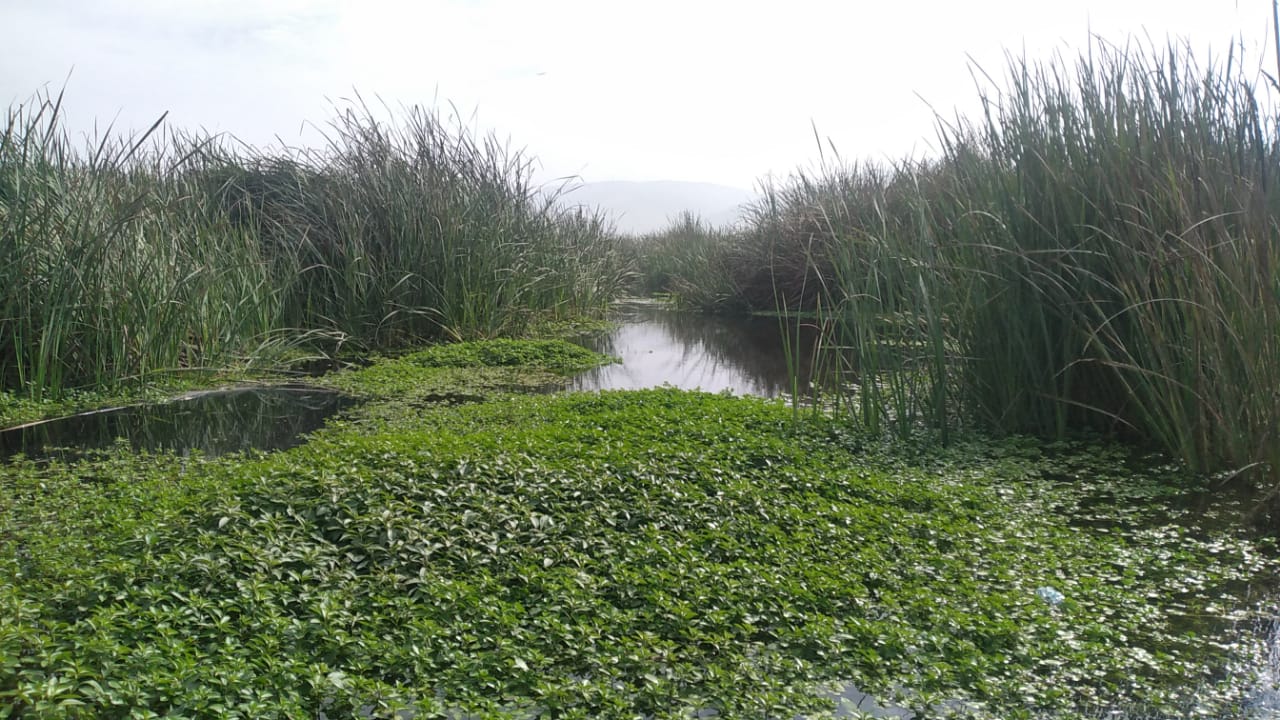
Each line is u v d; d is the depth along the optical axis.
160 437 7.43
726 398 8.05
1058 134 6.98
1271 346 5.70
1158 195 6.29
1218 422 5.88
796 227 17.11
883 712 3.41
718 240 21.69
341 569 4.02
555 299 15.68
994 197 7.18
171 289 9.33
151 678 3.06
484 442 5.50
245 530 4.12
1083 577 4.46
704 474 5.33
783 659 3.62
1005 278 7.05
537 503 4.69
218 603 3.67
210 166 13.04
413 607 3.77
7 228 8.16
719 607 3.96
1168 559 4.79
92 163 9.15
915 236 7.90
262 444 7.22
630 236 32.12
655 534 4.50
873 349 7.20
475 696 3.26
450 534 4.34
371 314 12.10
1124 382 6.42
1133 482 6.01
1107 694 3.54
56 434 7.45
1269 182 5.97
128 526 4.26
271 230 12.24
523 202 14.55
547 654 3.61
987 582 4.42
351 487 4.56
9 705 2.93
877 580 4.34
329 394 9.31
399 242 12.26
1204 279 5.86
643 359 12.22
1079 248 6.68
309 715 3.14
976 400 7.38
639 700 3.38
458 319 12.59
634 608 3.97
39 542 4.26
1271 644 3.94
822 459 6.18
